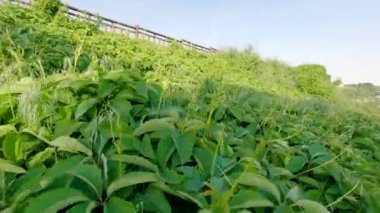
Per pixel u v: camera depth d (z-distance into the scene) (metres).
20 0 9.80
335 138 2.71
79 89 1.91
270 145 2.18
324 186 1.83
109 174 1.32
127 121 1.74
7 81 1.72
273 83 14.70
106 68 2.52
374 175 2.26
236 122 2.70
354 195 1.79
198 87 3.05
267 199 1.37
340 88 21.44
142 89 1.95
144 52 10.82
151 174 1.24
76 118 1.69
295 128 2.82
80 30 10.00
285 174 1.76
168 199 1.38
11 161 1.46
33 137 1.58
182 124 1.70
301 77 20.09
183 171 1.44
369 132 3.90
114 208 1.14
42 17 9.58
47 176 1.24
